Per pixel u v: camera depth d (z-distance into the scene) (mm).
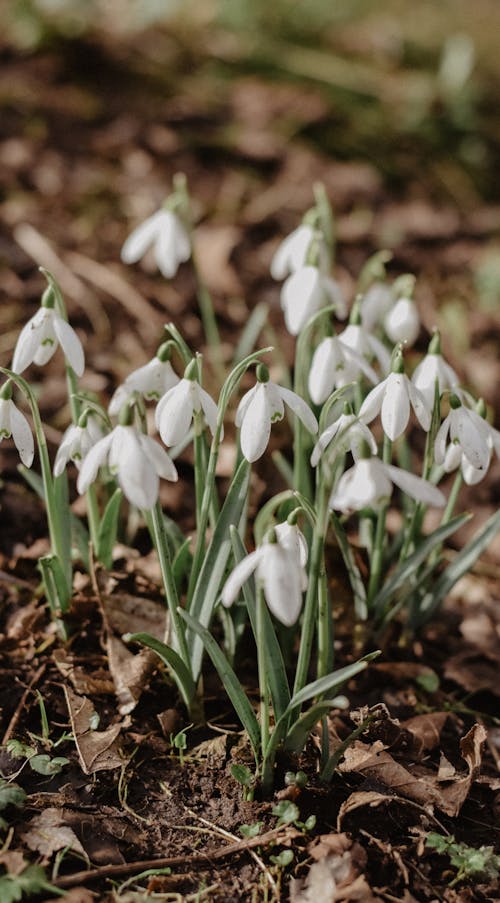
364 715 630
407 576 644
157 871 586
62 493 635
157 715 634
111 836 596
